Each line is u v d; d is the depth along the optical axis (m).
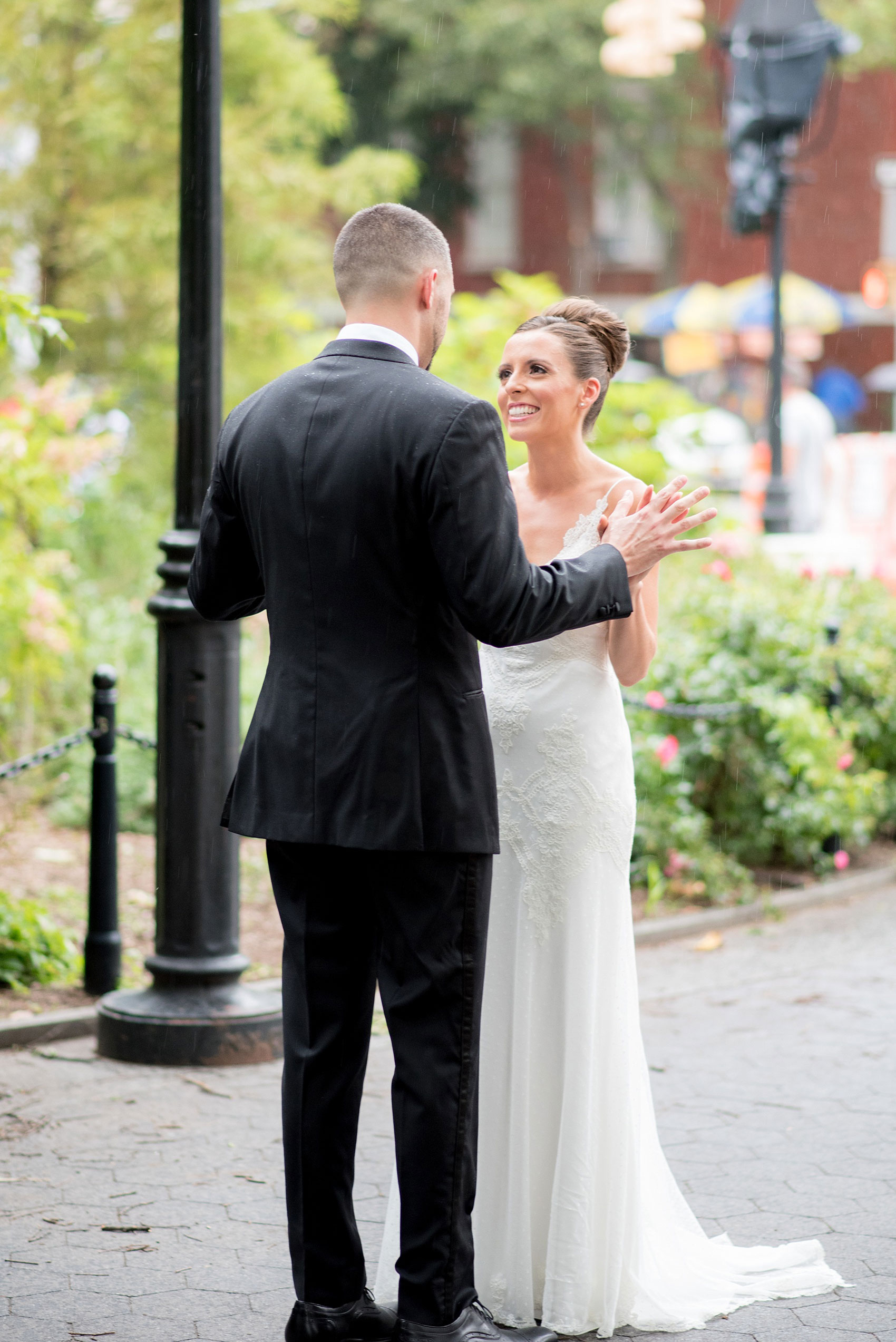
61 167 18.27
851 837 11.64
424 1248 4.26
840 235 43.28
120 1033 7.33
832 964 9.12
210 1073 7.20
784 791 11.13
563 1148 4.77
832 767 10.95
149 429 17.69
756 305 31.30
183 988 7.42
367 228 4.29
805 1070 7.26
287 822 4.20
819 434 20.78
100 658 12.82
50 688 12.57
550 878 4.84
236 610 4.73
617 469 5.09
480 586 3.97
